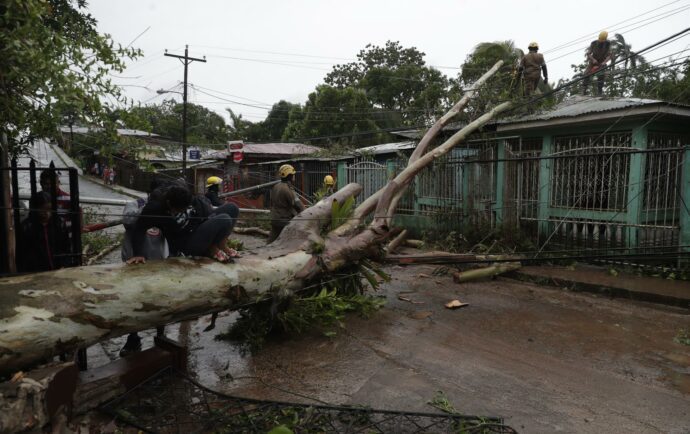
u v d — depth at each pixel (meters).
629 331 5.28
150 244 4.89
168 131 29.92
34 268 4.07
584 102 9.50
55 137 3.77
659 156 7.44
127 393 3.61
